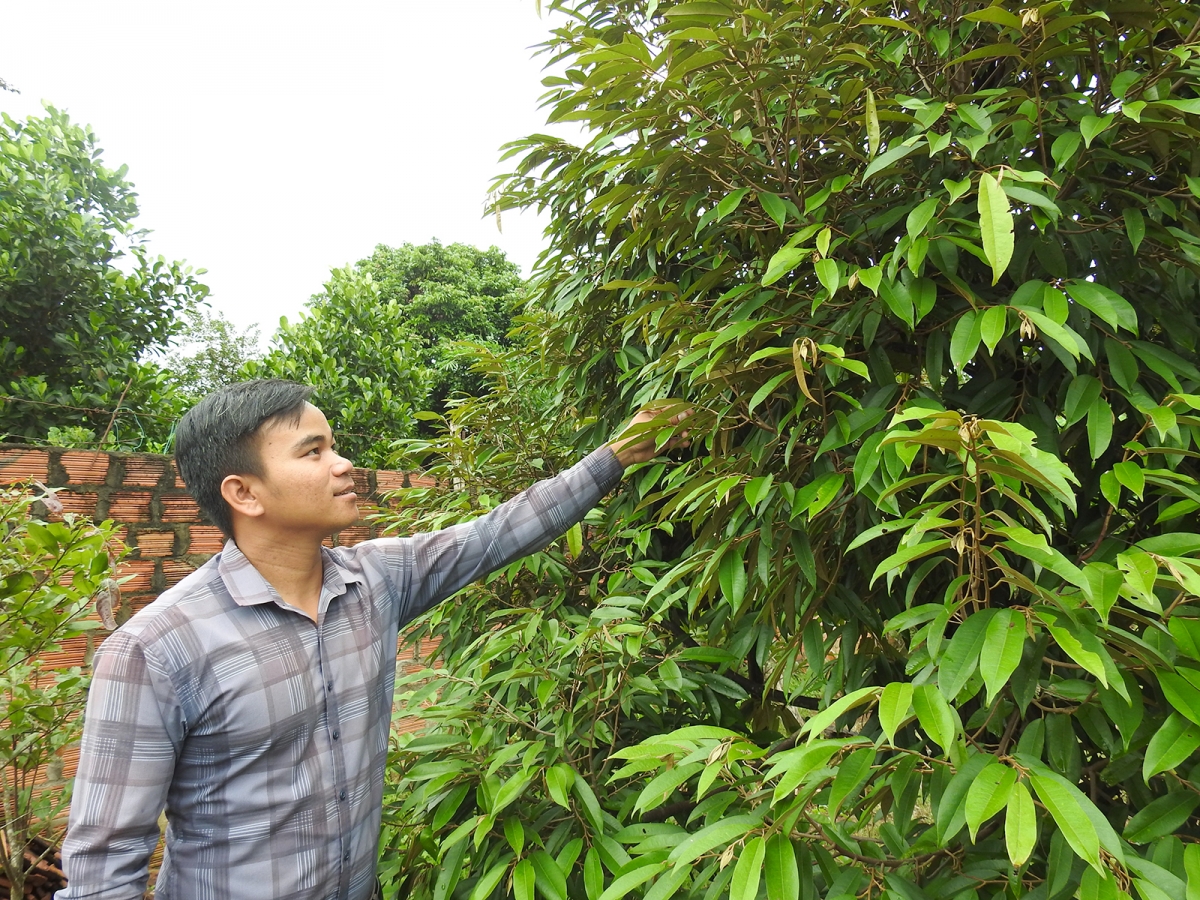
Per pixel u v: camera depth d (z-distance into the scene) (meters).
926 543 0.78
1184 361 0.92
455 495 2.05
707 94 1.06
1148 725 0.83
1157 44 1.06
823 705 1.25
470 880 1.21
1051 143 1.05
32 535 1.76
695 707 1.55
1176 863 0.71
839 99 1.07
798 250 0.96
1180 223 1.03
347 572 1.11
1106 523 0.95
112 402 4.16
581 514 1.34
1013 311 0.89
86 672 2.18
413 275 11.27
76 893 0.86
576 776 1.10
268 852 0.95
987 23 1.11
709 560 1.12
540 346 2.05
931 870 0.98
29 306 4.09
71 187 4.49
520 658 1.45
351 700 1.04
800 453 1.14
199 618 0.94
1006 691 0.94
